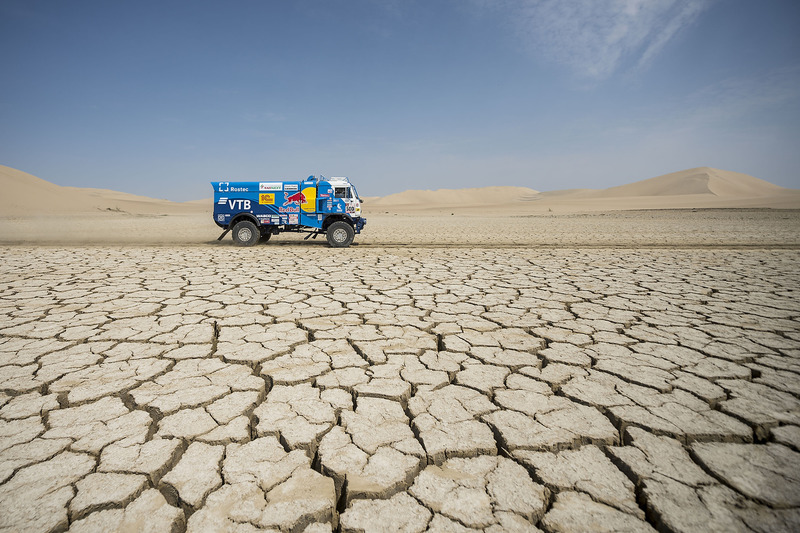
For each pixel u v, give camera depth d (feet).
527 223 99.76
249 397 10.41
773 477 7.42
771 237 55.01
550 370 12.16
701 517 6.41
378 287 23.61
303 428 9.01
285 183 43.21
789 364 12.60
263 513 6.52
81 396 10.33
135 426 9.02
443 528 6.23
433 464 7.92
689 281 25.54
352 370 12.12
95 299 20.11
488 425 9.20
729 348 13.94
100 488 7.05
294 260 34.32
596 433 8.82
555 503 6.78
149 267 29.78
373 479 7.34
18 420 9.21
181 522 6.50
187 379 11.38
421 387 11.03
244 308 18.80
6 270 27.81
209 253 38.27
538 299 20.89
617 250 41.63
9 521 6.28
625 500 6.89
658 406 9.97
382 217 152.97
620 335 15.29
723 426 9.07
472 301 20.44
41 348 13.52
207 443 8.45
